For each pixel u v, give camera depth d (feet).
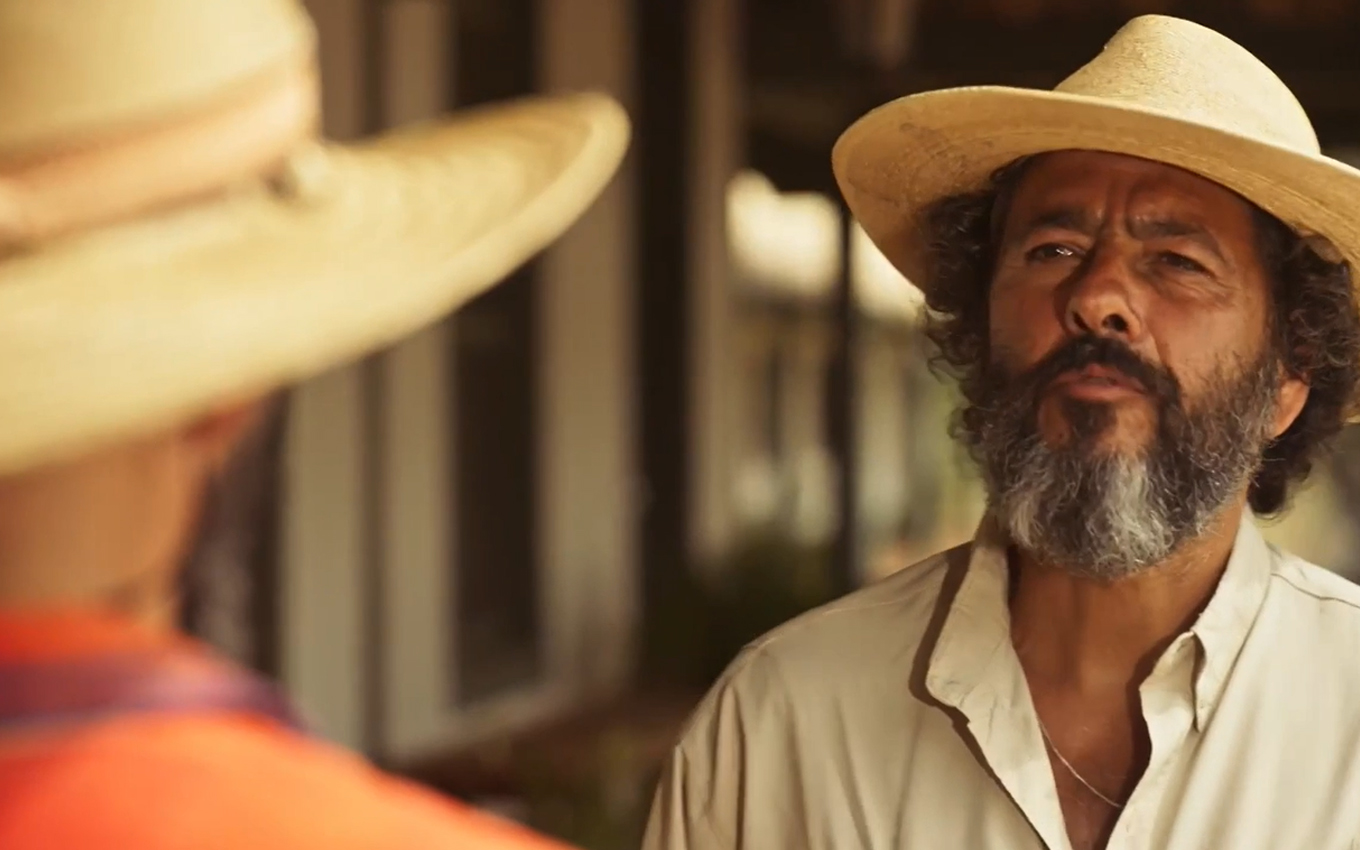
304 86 2.69
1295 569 5.36
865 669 5.41
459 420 15.16
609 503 17.88
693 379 19.72
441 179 3.05
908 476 34.96
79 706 2.22
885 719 5.32
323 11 12.03
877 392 33.73
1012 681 5.15
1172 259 5.09
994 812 5.04
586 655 17.08
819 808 5.29
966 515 34.24
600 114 3.18
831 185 23.57
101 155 2.35
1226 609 5.03
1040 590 5.29
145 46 2.37
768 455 27.73
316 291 2.49
